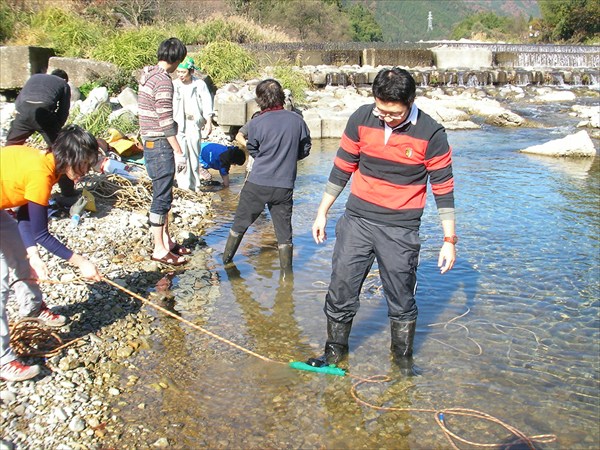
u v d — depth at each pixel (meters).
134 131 9.64
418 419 3.47
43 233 3.46
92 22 16.48
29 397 3.51
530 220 7.08
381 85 3.27
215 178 9.16
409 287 3.84
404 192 3.63
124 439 3.24
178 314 4.71
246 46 22.20
